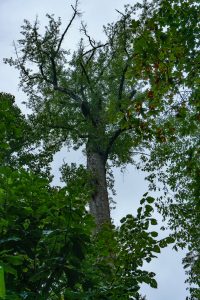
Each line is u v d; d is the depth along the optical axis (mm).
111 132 21047
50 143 21797
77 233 3859
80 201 3977
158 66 8781
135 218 4918
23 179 3979
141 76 9047
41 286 3848
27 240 3758
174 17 9336
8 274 3635
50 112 22750
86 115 22109
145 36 8836
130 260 4758
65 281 4133
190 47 9219
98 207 17578
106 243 4762
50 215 3910
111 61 22828
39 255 3896
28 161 19406
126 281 4586
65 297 3869
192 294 16547
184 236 15547
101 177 18609
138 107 9211
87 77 22922
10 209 3783
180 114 9570
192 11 9328
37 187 3947
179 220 15891
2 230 3766
